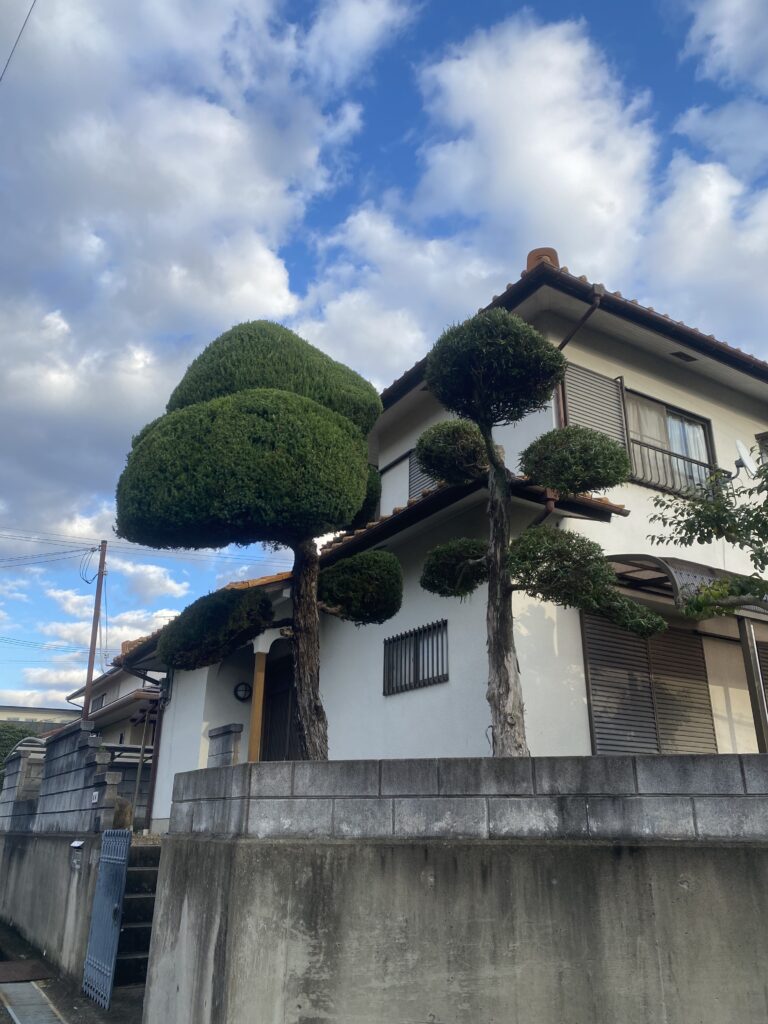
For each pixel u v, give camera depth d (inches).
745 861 149.1
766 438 432.5
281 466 221.0
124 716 706.8
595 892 151.0
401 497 470.6
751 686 303.0
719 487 273.6
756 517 240.2
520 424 369.1
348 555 395.9
